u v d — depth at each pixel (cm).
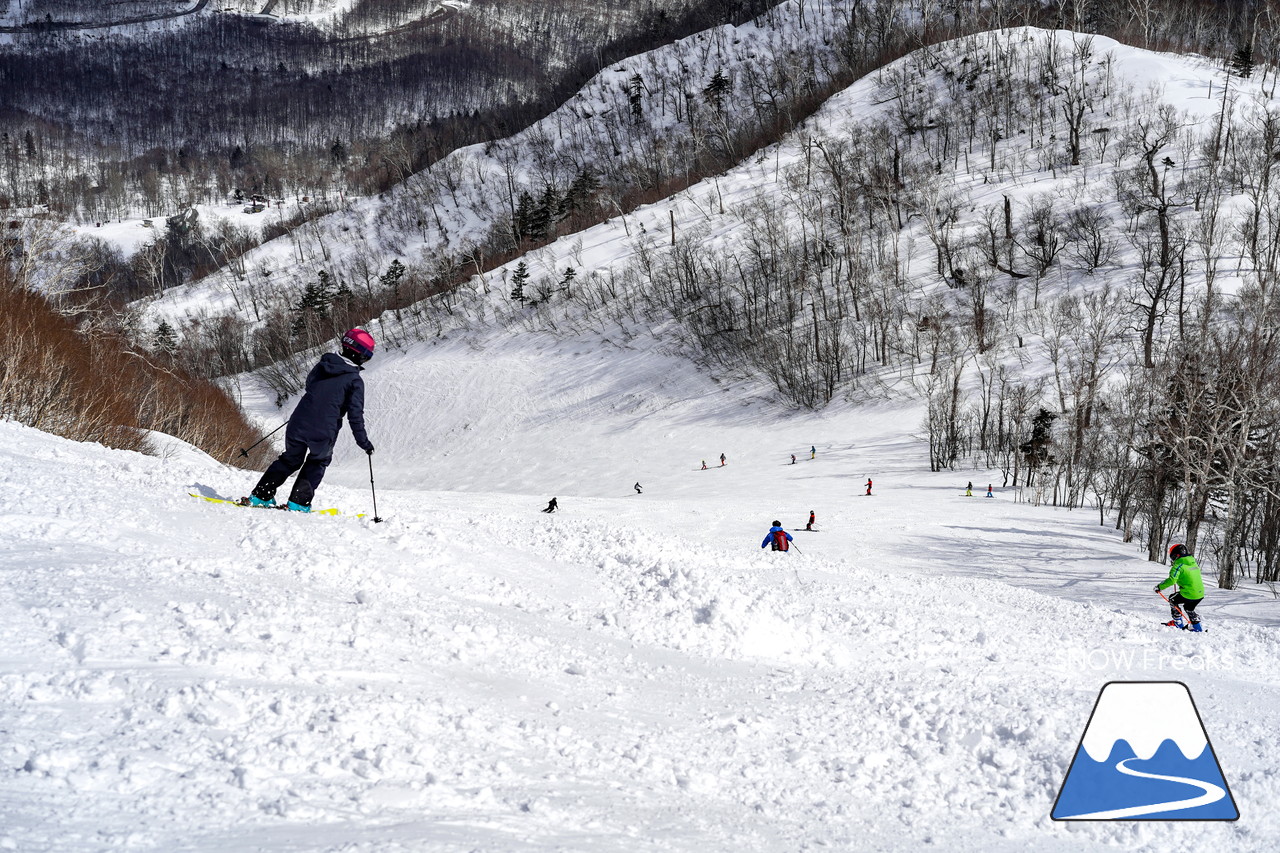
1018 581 2903
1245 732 594
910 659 780
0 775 282
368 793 322
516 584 794
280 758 333
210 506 796
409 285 14575
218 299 17212
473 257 13925
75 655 398
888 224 10606
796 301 9656
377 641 506
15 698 343
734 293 10119
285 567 643
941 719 548
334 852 263
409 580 707
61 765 296
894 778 456
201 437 3356
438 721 409
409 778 344
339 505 1087
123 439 1975
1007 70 13712
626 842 324
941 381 7462
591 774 398
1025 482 5559
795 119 15638
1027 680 709
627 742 448
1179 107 11725
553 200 15375
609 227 13775
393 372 11081
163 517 727
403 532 848
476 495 4950
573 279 11825
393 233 19075
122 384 2923
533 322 11344
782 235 10481
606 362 9875
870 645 818
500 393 9875
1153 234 8794
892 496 5147
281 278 17838
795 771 452
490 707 449
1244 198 9031
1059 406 6575
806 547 3266
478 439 9138
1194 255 8331
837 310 9131
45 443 1056
